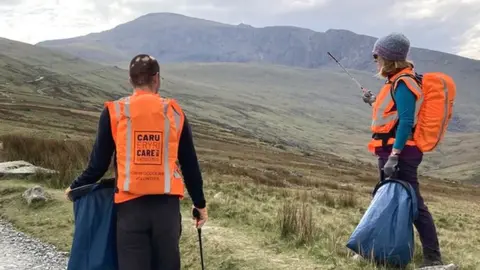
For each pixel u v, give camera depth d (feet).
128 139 11.48
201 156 151.64
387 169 17.26
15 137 51.80
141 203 11.63
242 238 23.62
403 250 17.69
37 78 583.58
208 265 20.81
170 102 11.95
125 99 11.95
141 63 12.11
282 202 40.45
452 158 654.12
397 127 17.40
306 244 22.21
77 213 12.43
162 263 11.91
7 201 32.30
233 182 56.24
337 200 47.83
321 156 355.36
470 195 169.07
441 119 17.10
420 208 18.30
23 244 24.49
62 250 23.76
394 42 17.28
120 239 11.79
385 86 17.81
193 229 24.91
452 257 22.66
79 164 43.68
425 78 17.17
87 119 258.78
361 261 19.03
